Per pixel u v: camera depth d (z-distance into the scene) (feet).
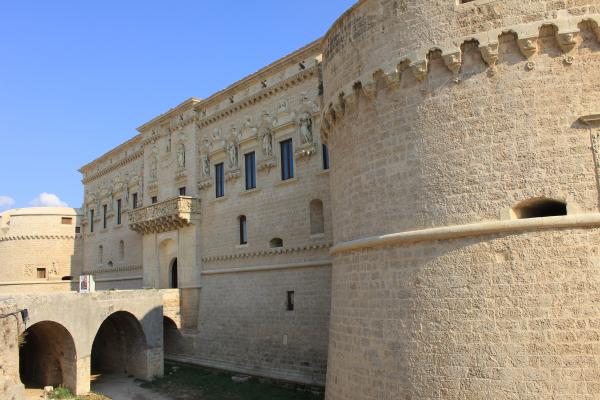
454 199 47.52
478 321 44.52
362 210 55.77
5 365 83.15
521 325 42.88
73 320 104.68
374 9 54.85
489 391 42.98
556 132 44.47
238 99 127.85
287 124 110.73
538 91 45.42
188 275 135.85
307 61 107.96
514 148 45.62
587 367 40.52
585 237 42.37
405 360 48.11
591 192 42.86
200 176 138.62
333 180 64.80
